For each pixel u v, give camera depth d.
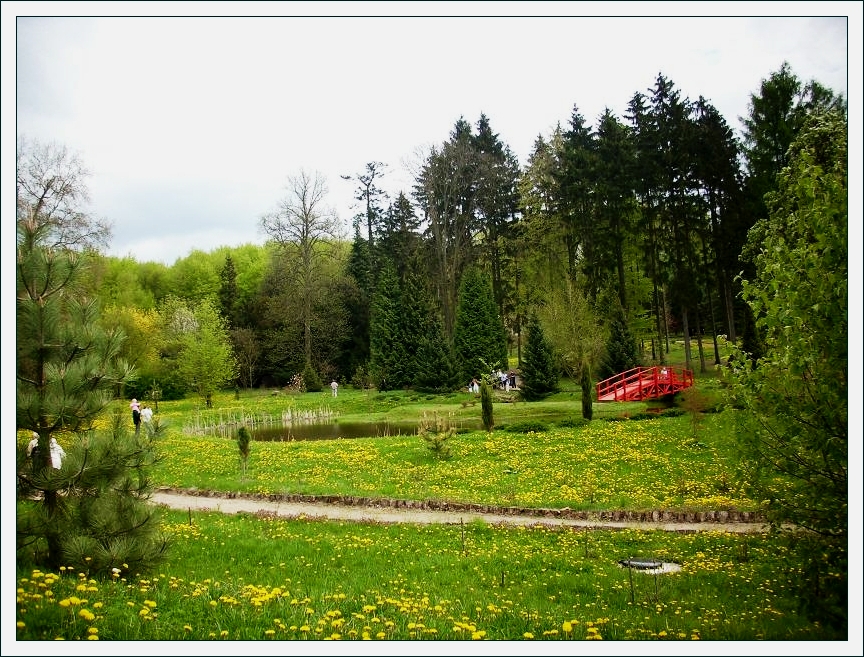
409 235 70.06
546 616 9.23
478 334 53.53
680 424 26.61
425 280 60.09
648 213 48.47
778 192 20.88
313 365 65.31
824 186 9.05
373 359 58.12
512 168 63.34
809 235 9.61
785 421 9.02
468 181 61.44
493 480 20.83
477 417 38.72
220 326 58.69
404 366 56.00
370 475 22.36
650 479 19.94
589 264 50.75
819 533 9.14
